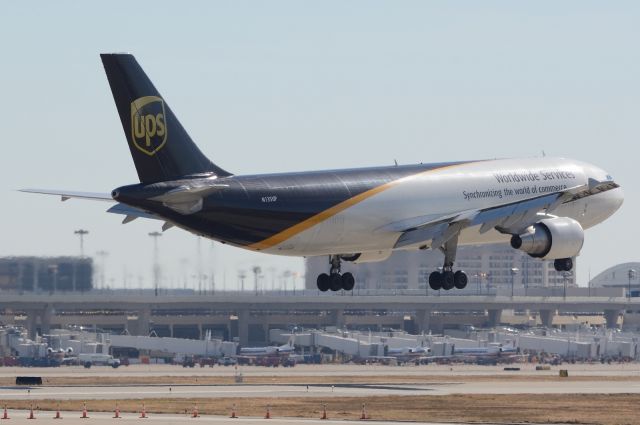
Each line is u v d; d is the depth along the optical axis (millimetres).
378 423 176250
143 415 183250
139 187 191375
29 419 175500
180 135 197125
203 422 168750
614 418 194625
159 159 195250
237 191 197250
